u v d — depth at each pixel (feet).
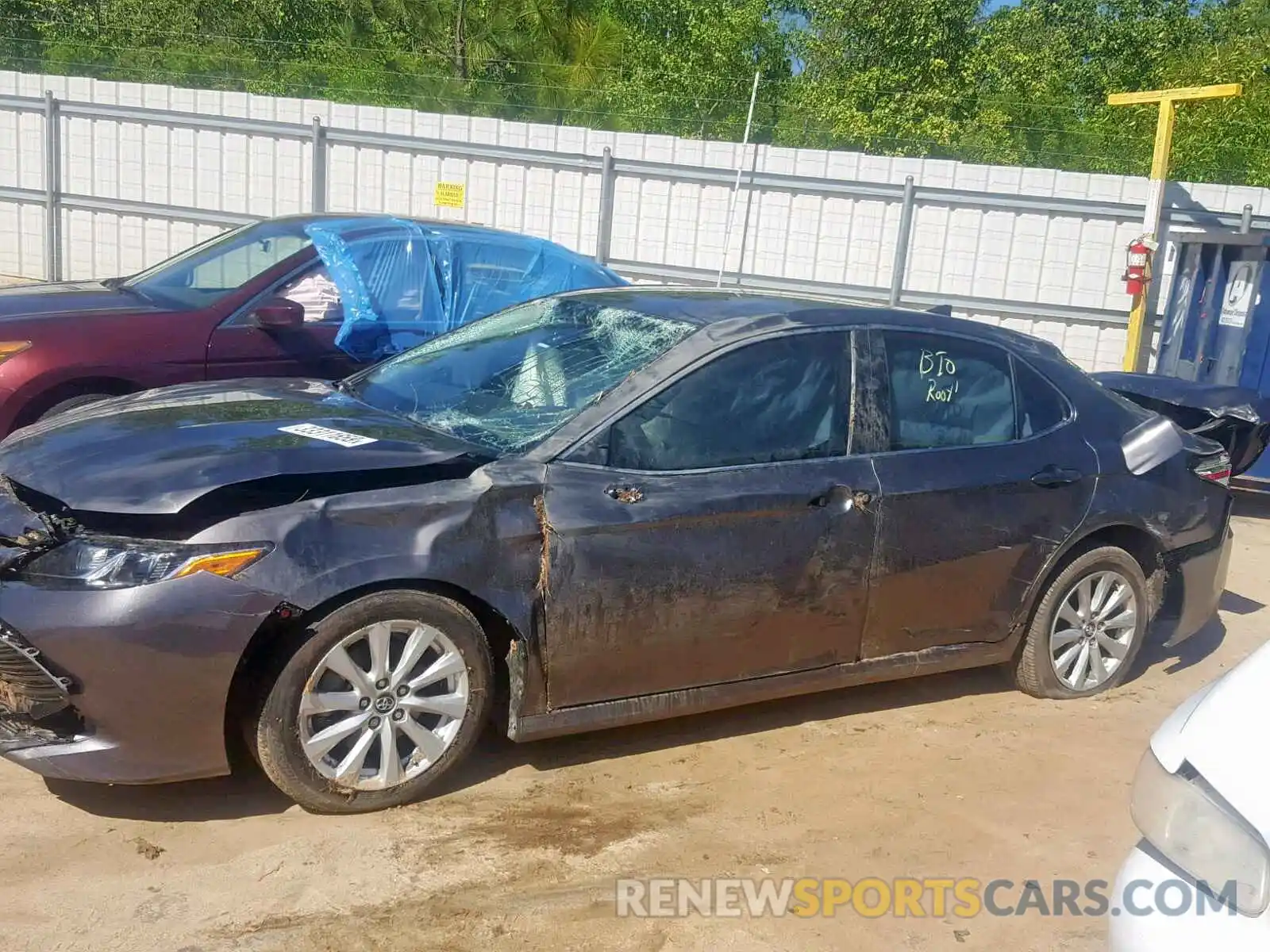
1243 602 22.35
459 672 12.09
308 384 15.92
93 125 46.96
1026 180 41.16
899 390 14.66
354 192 45.32
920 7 68.95
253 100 46.24
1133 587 16.48
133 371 20.16
